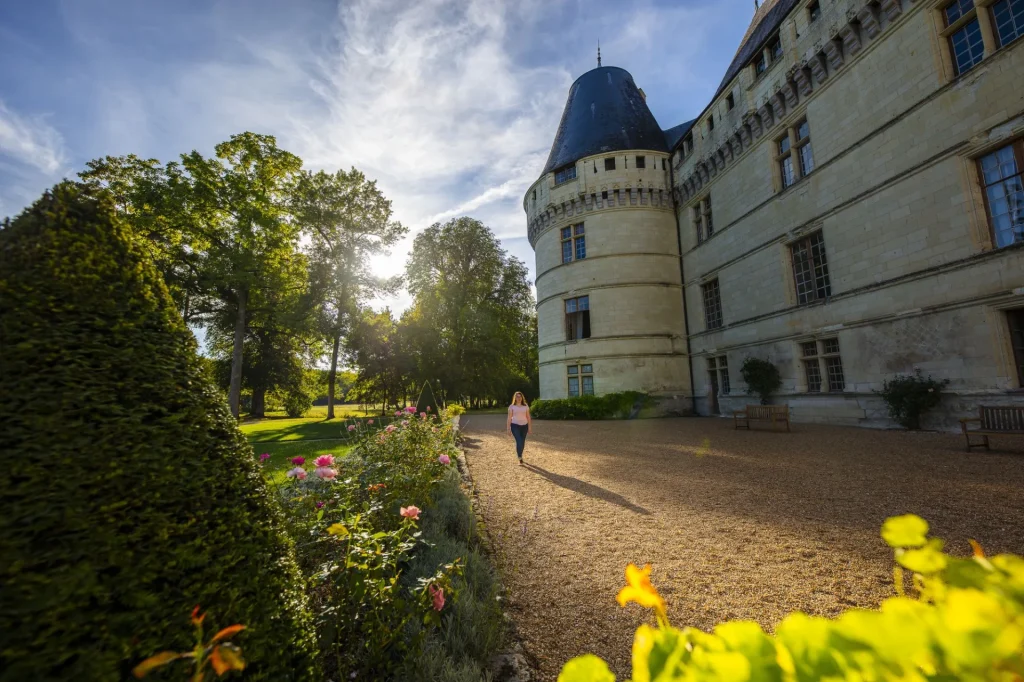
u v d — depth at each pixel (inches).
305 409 1808.6
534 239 1079.6
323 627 96.5
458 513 208.8
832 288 547.8
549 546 181.6
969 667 18.6
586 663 25.9
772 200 652.1
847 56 526.6
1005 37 387.5
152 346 76.9
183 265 1135.0
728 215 758.5
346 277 1255.5
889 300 474.6
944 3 429.1
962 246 408.5
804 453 358.3
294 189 1118.4
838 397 538.6
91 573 57.7
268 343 1494.8
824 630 22.0
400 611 103.6
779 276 640.4
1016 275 371.2
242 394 1587.1
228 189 991.0
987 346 390.0
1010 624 18.4
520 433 367.9
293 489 160.4
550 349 983.6
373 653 97.8
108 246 78.8
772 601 135.1
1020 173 375.9
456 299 1526.8
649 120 1048.2
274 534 81.5
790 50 599.8
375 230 1311.5
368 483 193.9
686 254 903.1
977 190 402.6
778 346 642.2
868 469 287.9
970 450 329.7
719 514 212.8
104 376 69.4
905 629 19.2
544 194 1025.5
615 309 898.7
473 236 1531.7
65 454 61.6
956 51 425.7
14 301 67.7
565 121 1102.4
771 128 655.1
